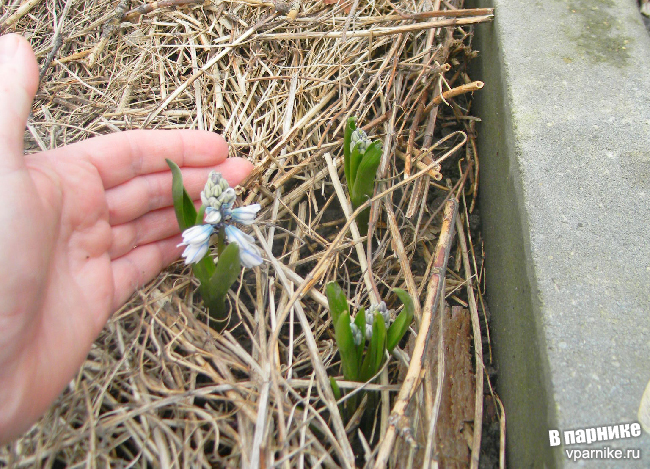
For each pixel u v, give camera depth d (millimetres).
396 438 220
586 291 215
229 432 223
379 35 351
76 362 218
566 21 310
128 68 370
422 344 226
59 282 216
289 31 375
